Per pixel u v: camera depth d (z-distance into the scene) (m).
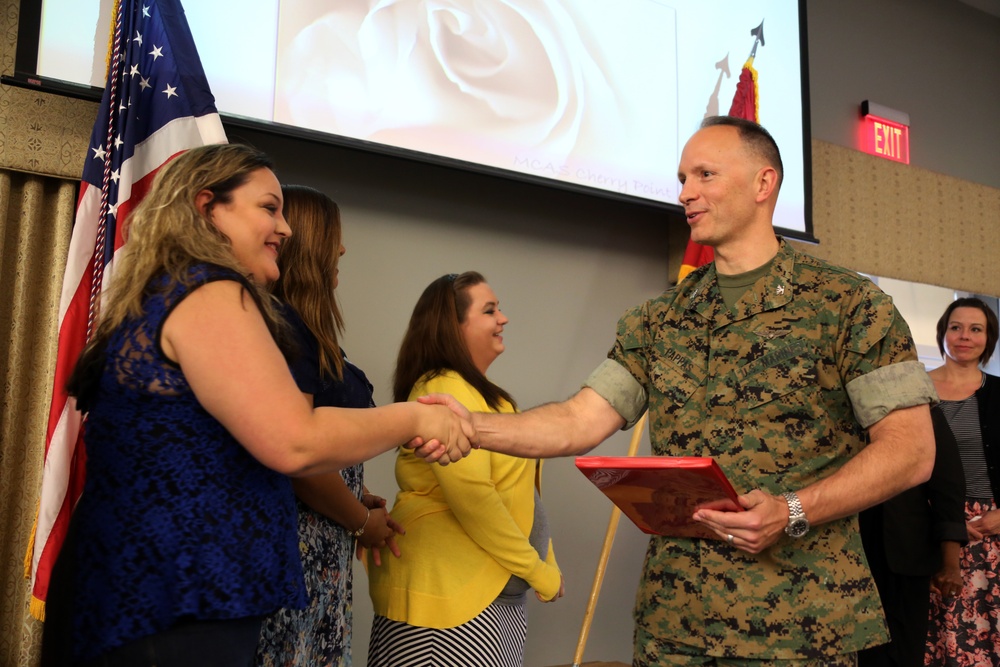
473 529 1.90
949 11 5.22
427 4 3.20
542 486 3.46
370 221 3.17
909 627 2.60
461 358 2.12
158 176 1.29
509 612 1.96
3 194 2.51
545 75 3.43
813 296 1.46
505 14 3.38
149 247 1.20
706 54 3.88
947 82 5.13
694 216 1.56
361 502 1.84
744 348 1.47
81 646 1.08
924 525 2.62
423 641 1.87
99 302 2.21
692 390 1.51
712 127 1.59
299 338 1.54
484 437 1.51
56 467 2.11
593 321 3.68
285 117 2.86
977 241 4.92
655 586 1.48
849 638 1.36
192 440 1.13
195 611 1.09
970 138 5.19
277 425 1.10
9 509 2.46
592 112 3.53
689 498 1.30
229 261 1.20
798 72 4.16
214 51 2.75
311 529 1.61
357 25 3.04
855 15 4.77
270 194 1.33
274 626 1.43
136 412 1.13
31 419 2.51
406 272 3.22
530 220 3.56
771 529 1.27
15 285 2.53
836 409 1.43
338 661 1.65
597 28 3.59
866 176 4.51
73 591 1.10
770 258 1.54
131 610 1.07
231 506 1.14
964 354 3.26
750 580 1.38
